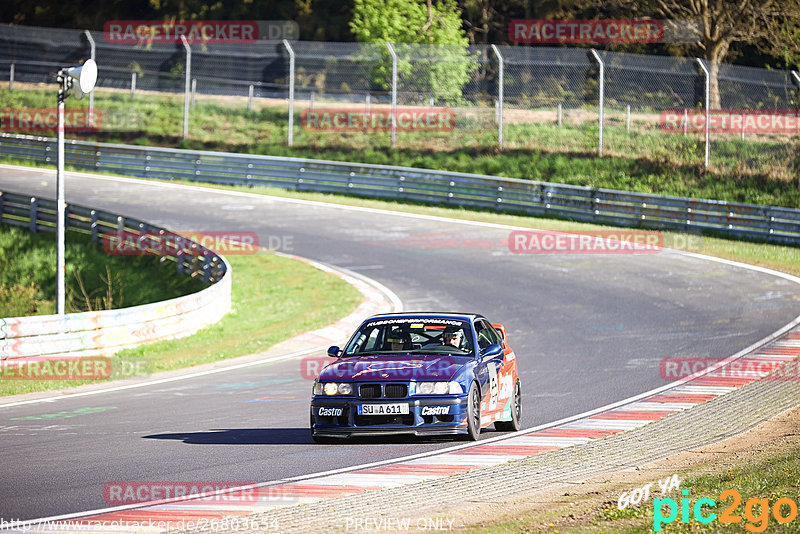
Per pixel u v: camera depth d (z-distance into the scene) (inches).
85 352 2888.8
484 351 1689.2
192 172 6697.8
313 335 3216.0
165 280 4360.2
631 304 3479.3
